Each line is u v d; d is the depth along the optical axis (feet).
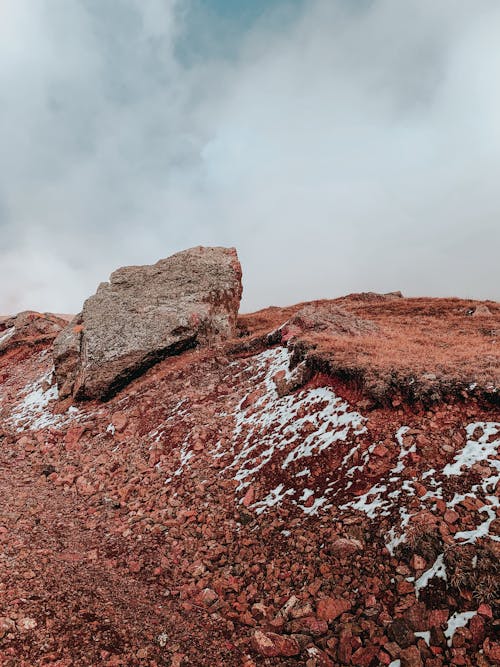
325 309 80.94
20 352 132.05
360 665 20.79
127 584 29.58
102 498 45.93
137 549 34.60
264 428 49.42
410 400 40.81
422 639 21.02
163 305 94.58
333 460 37.91
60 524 39.68
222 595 27.84
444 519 26.84
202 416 58.18
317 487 35.73
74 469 54.70
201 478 44.24
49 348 126.52
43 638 22.03
